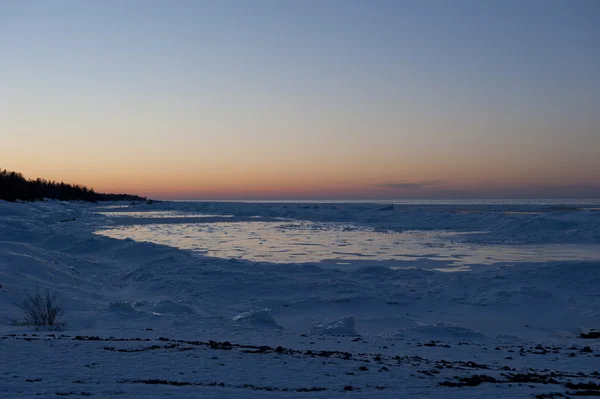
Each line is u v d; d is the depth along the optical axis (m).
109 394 6.45
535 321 19.66
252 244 49.78
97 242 40.22
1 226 44.81
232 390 6.93
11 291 19.70
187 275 26.84
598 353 13.24
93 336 12.55
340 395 6.90
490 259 37.81
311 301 22.09
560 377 9.55
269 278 26.22
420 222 82.94
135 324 16.08
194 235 61.25
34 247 31.42
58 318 16.30
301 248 45.94
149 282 26.05
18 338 11.23
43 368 8.13
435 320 19.81
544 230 60.81
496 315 20.48
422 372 9.02
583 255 40.31
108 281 27.98
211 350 10.25
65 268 27.53
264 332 14.81
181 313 18.72
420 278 27.30
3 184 120.06
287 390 7.24
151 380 7.50
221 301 22.89
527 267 30.30
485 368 10.30
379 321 19.12
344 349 12.30
